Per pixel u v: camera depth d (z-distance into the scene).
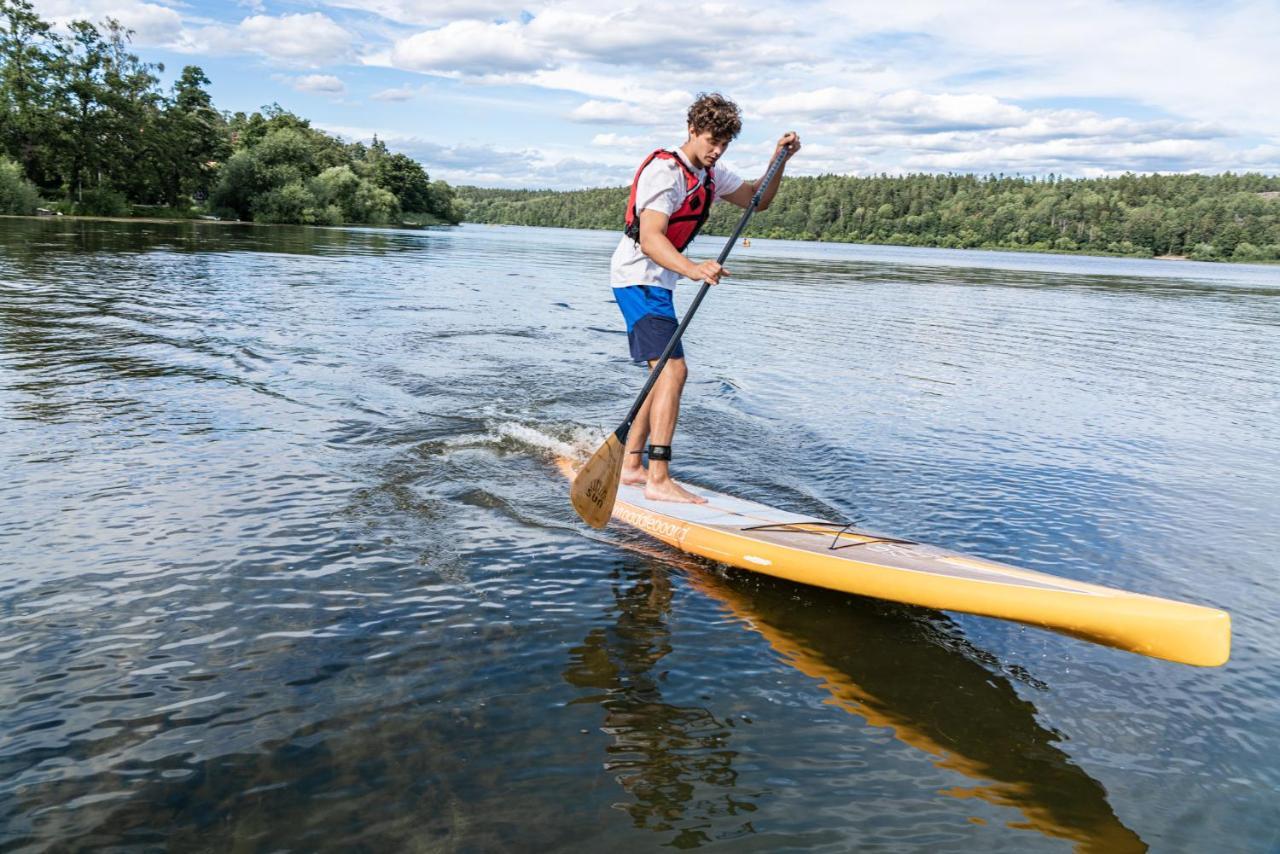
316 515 3.58
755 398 6.50
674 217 3.99
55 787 1.90
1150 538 3.87
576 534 3.59
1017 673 2.65
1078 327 13.33
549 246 43.38
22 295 9.78
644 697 2.38
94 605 2.71
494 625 2.74
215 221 51.88
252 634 2.59
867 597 3.17
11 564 2.96
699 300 3.73
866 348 9.59
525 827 1.84
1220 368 9.59
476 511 3.77
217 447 4.43
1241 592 3.32
